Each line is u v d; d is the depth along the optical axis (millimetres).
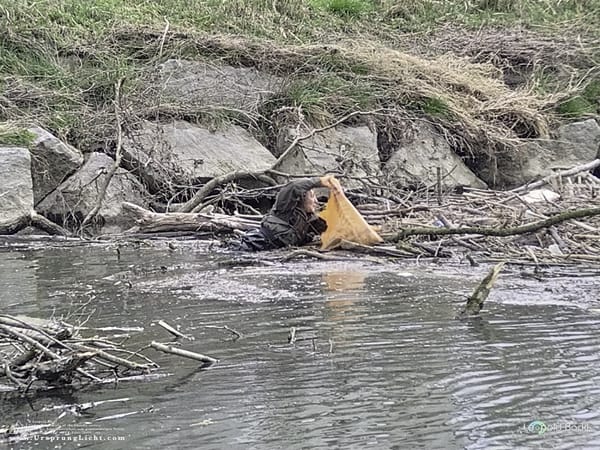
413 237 12375
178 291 9539
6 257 12031
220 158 16438
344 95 18422
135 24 19734
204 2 21719
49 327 6891
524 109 19281
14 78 17375
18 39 18469
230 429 5449
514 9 24797
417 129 18188
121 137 15648
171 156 16031
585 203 14047
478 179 18344
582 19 24031
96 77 17609
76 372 6398
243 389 6168
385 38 22625
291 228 12562
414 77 19438
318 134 17359
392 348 7133
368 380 6332
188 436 5352
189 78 18078
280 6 22406
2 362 6398
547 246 11914
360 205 14430
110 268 11109
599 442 5195
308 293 9352
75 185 15172
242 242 12523
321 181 12352
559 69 21609
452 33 22797
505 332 7598
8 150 14461
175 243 13180
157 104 16984
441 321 8023
